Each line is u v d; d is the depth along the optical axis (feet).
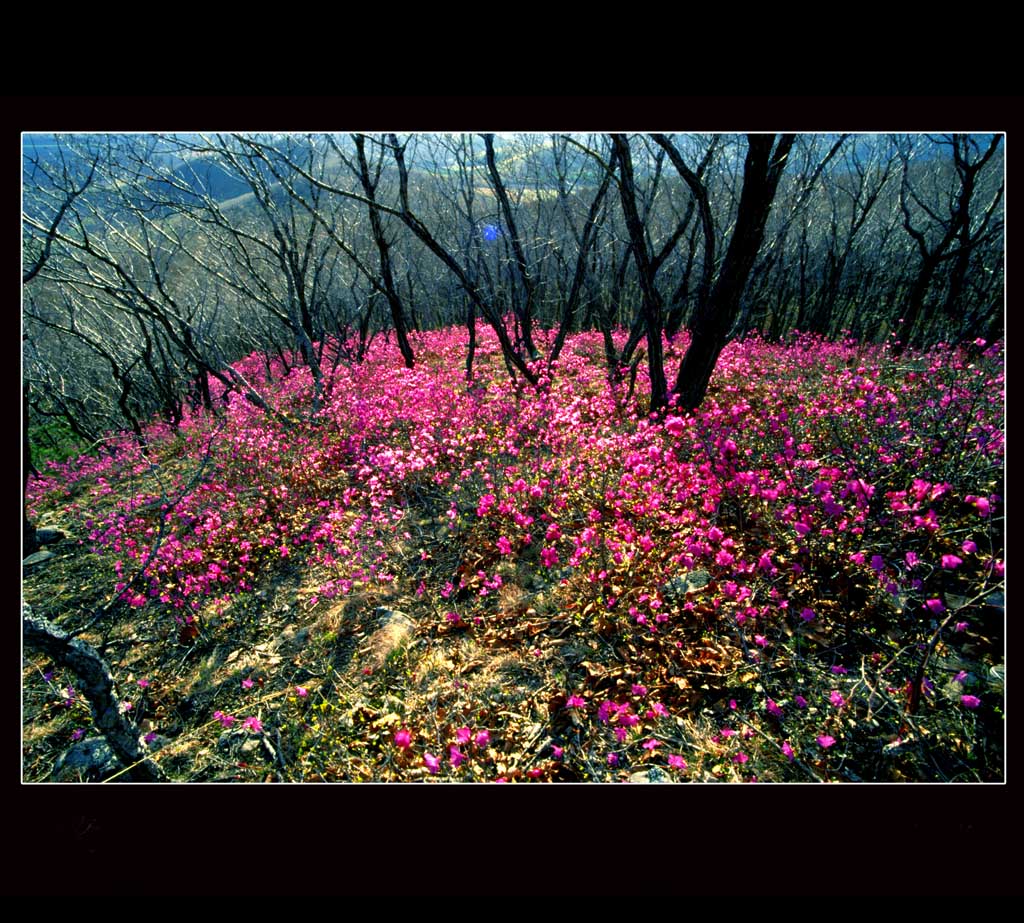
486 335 48.98
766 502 12.15
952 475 11.85
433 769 7.73
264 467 22.36
